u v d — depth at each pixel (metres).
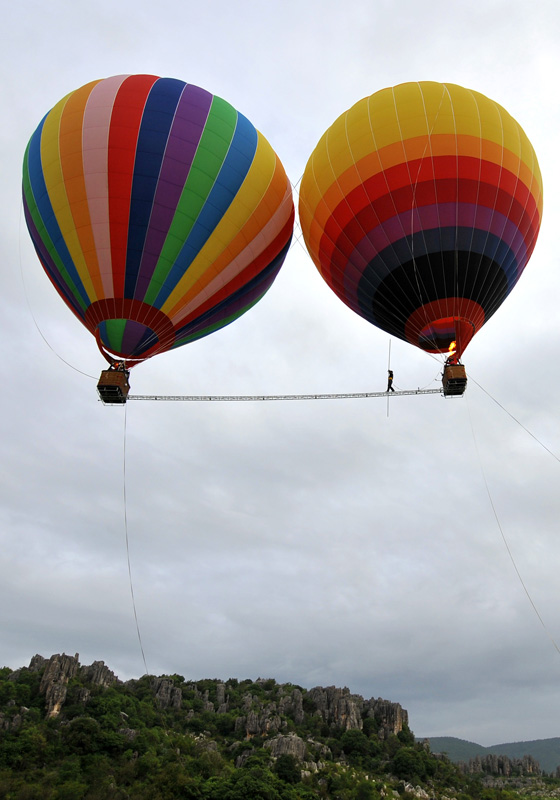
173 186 36.00
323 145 40.16
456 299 37.34
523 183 38.06
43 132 37.94
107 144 36.09
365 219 37.78
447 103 38.09
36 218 37.34
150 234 35.75
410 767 125.69
